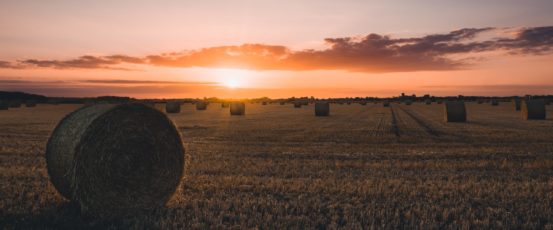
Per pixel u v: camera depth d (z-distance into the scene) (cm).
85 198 778
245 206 793
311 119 3534
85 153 776
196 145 1752
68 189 782
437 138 2036
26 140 1870
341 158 1406
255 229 668
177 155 891
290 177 1086
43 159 1322
